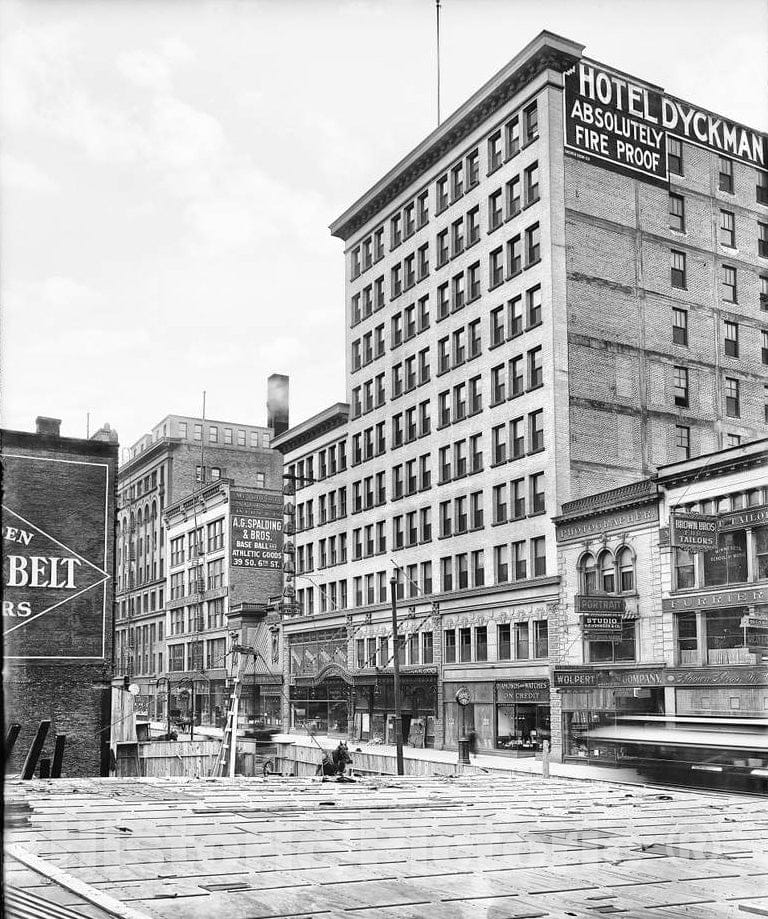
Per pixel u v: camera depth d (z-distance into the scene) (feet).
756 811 81.61
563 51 167.63
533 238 170.71
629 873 51.26
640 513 140.97
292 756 187.73
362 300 228.43
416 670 188.96
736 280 185.98
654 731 118.11
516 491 171.01
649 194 176.96
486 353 181.06
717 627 128.36
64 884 44.16
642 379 171.12
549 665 154.30
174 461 312.50
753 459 123.85
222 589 272.10
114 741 166.20
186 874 48.34
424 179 204.64
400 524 207.82
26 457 141.69
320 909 41.63
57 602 141.08
